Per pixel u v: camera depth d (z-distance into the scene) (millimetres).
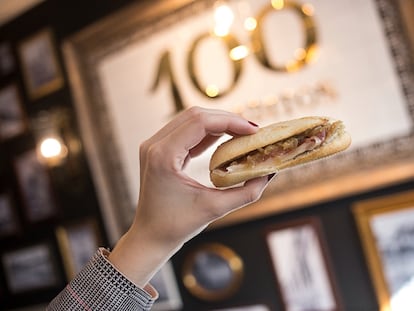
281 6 1928
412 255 1782
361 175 1838
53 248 2705
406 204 1777
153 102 2250
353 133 1842
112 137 2387
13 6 2664
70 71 2467
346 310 1933
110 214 2426
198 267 2256
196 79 2125
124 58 2311
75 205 2594
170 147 710
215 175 854
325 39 1858
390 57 1758
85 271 748
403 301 1811
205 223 733
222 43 2049
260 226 2094
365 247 1867
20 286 2846
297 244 2006
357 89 1821
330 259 1949
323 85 1873
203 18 2080
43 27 2607
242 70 2018
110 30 2326
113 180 2404
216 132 755
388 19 1749
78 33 2428
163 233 732
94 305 729
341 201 1914
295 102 1930
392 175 1786
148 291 776
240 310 2156
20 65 2707
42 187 2695
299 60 1906
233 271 2158
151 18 2205
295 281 2016
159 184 716
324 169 1902
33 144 2688
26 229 2795
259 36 1975
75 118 2523
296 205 1973
